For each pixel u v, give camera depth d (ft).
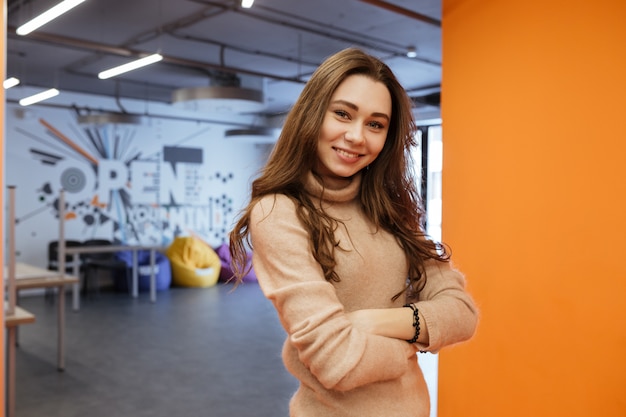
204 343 19.29
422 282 3.92
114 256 33.01
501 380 8.01
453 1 9.09
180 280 33.06
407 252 3.87
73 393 14.07
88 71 28.07
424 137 33.76
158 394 14.01
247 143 41.06
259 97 24.14
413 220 4.10
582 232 6.75
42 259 31.91
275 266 3.32
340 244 3.52
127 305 26.94
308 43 23.58
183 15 19.89
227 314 24.53
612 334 6.41
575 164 6.82
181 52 25.08
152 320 23.25
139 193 35.99
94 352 18.12
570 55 6.88
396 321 3.34
